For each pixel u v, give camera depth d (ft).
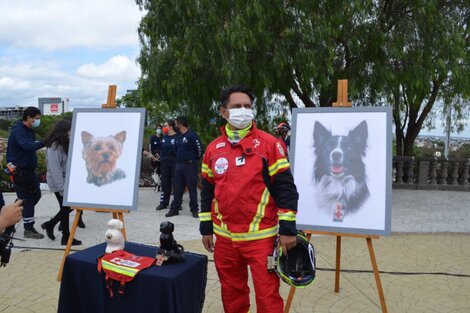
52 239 18.38
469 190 36.83
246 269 9.20
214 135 32.14
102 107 14.25
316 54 26.53
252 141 8.45
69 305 9.33
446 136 46.21
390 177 10.31
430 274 14.52
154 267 8.68
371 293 12.82
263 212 8.38
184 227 21.31
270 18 26.30
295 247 8.69
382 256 16.61
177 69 27.04
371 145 10.64
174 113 36.29
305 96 34.17
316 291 12.94
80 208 13.48
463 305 12.00
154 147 34.22
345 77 30.14
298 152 11.24
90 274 9.05
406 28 28.73
